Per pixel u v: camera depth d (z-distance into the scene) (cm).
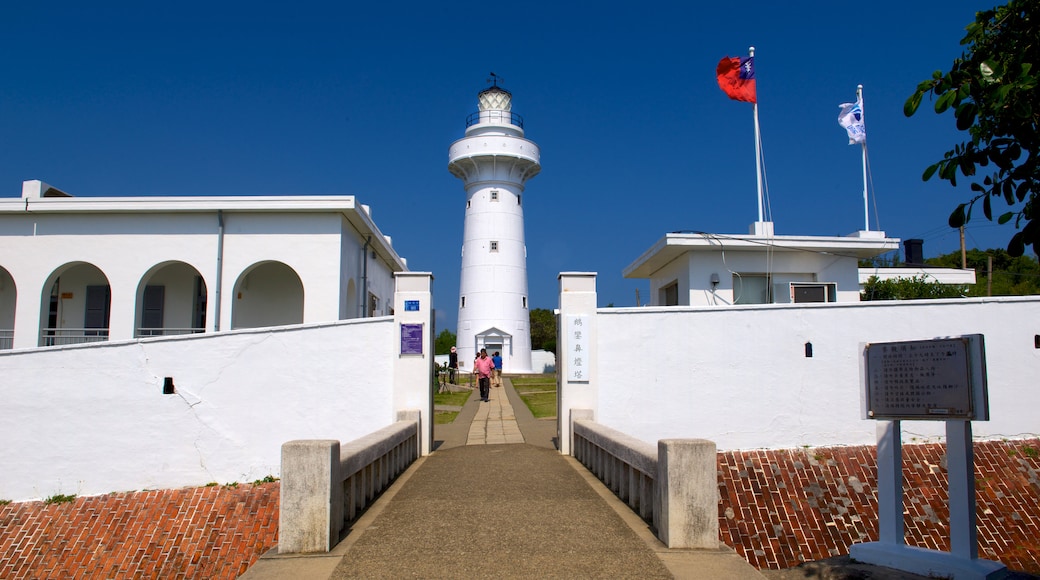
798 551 1074
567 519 755
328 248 1856
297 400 1287
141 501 1224
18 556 1113
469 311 3856
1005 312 1304
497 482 968
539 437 1465
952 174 498
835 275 1894
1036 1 490
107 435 1262
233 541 1131
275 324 2083
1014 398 1282
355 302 2056
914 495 1153
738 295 1878
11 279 2033
